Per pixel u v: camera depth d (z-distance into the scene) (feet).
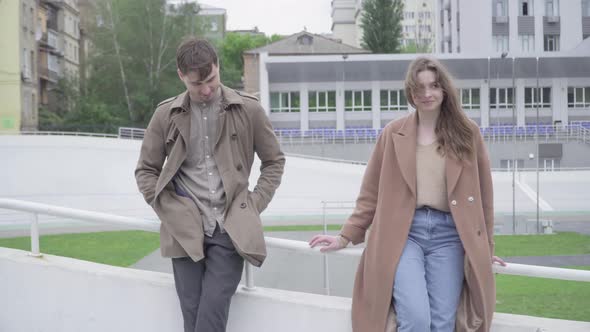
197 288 9.50
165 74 184.55
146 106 179.73
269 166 9.87
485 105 160.25
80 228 88.07
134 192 105.70
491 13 174.50
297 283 28.89
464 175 9.02
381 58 155.74
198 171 9.54
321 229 86.74
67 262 11.43
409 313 8.64
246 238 9.10
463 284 9.35
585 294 41.50
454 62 156.04
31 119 161.89
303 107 163.43
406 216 9.06
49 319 11.32
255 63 206.80
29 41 161.99
